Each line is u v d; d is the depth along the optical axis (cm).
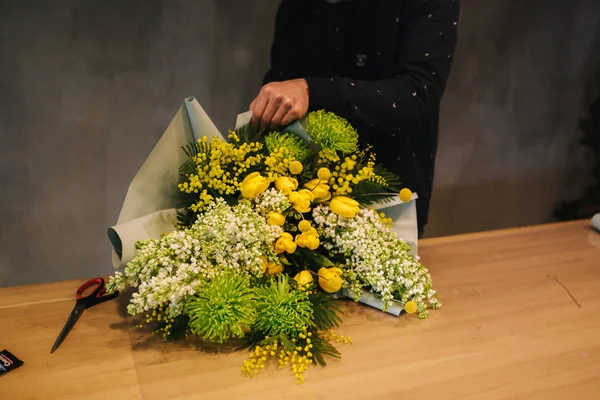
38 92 206
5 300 100
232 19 221
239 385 80
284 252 97
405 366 85
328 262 97
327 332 93
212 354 87
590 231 137
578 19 256
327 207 100
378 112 121
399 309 97
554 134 270
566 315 101
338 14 148
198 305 82
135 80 216
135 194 95
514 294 107
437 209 263
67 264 221
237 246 88
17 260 215
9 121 205
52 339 89
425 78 129
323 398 78
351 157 103
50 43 203
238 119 105
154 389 79
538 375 85
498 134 262
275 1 224
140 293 83
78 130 214
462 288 108
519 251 125
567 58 260
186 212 100
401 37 140
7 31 198
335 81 116
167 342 89
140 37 212
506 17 246
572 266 119
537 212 279
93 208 221
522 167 270
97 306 99
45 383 79
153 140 224
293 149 99
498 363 87
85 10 204
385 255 96
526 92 260
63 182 216
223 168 97
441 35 132
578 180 279
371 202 106
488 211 271
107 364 84
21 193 212
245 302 82
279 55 161
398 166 149
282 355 84
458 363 86
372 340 92
